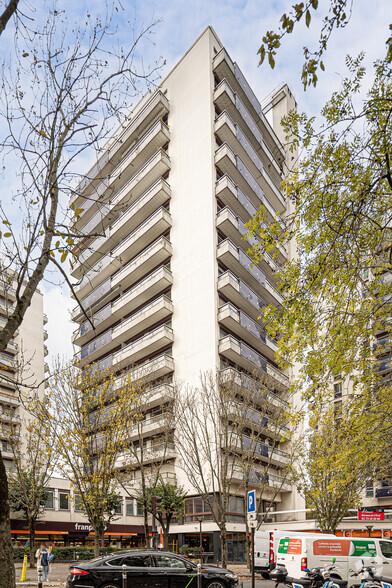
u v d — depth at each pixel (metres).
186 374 33.22
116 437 22.16
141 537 37.97
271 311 9.28
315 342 9.00
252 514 11.81
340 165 8.45
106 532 34.66
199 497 30.45
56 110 6.80
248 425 27.31
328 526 25.97
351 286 8.59
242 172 38.12
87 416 21.72
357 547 14.24
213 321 32.72
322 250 8.67
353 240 8.17
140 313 37.25
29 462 31.77
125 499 37.09
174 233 37.72
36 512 28.05
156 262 38.34
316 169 8.77
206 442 24.53
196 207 36.44
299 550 13.94
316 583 11.06
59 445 20.41
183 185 38.06
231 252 34.53
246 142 40.12
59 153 6.66
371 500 37.56
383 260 8.58
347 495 25.36
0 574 4.16
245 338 36.53
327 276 8.57
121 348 40.66
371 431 9.89
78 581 11.35
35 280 5.98
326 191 8.57
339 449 11.41
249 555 22.92
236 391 25.50
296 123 9.20
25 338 49.25
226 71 39.53
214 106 38.69
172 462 32.81
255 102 44.28
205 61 39.25
